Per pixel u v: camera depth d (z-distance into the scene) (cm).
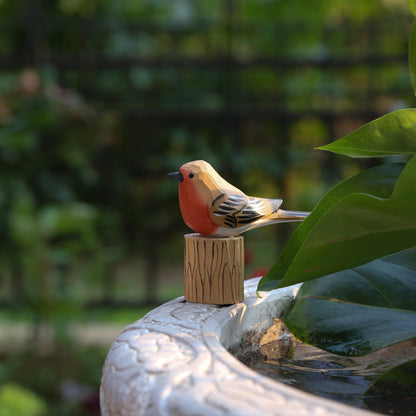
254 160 1005
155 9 1136
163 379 127
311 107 1127
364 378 182
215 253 197
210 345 146
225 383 120
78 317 703
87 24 965
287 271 172
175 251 1091
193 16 1149
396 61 894
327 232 161
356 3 1184
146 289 895
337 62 889
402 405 161
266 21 1152
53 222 696
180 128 1056
